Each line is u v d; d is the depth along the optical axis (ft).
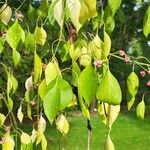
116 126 21.70
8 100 2.79
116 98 1.89
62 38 2.67
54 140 15.56
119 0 2.16
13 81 2.82
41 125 2.57
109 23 2.53
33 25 3.11
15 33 2.39
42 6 2.75
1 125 2.81
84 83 1.93
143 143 17.33
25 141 2.61
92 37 2.66
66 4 1.88
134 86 2.39
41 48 2.94
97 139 17.47
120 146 16.80
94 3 1.88
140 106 2.51
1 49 2.72
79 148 15.87
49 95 1.90
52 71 2.11
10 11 2.60
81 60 2.36
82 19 1.87
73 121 20.83
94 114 22.09
